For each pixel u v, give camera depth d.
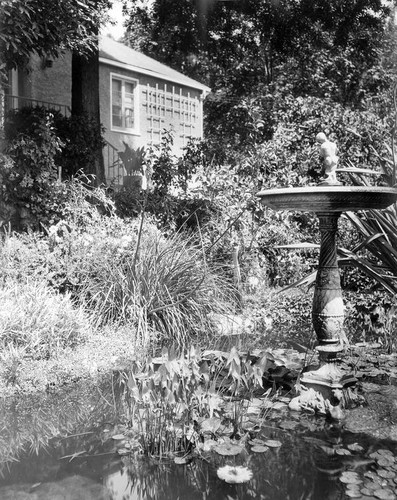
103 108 16.52
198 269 6.91
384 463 2.76
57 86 14.40
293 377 4.28
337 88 21.91
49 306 5.25
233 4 22.80
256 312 7.41
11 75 13.19
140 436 3.12
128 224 8.55
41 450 3.03
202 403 3.25
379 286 5.69
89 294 6.51
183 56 26.97
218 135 23.27
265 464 2.79
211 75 27.05
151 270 6.50
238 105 20.73
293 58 23.95
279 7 22.34
